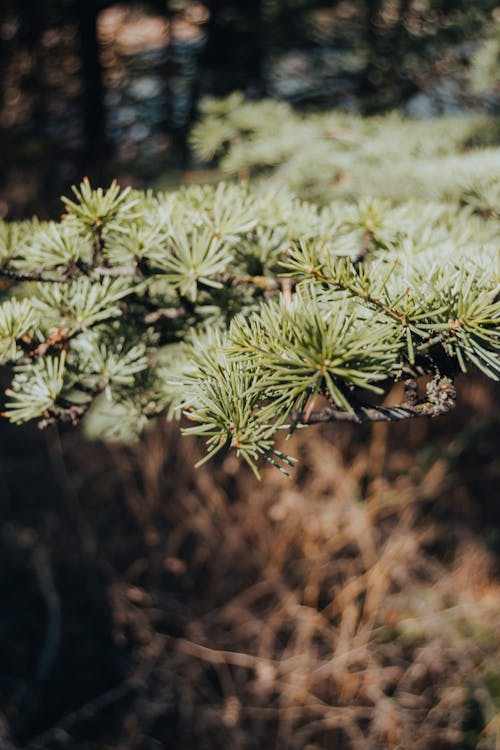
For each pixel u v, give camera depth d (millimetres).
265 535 1323
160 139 1329
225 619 1258
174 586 1345
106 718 1165
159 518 1398
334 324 417
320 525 1294
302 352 413
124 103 1366
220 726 1137
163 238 506
